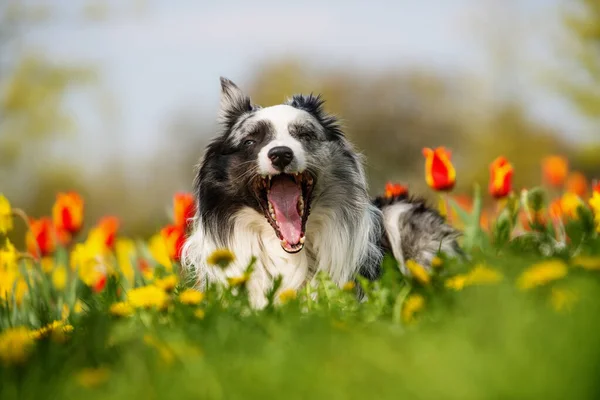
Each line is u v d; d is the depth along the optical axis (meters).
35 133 51.44
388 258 8.08
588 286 5.21
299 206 9.06
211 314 5.82
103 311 6.80
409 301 5.77
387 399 3.87
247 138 9.24
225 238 9.31
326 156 9.22
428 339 4.63
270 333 5.25
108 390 4.36
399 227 10.20
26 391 4.40
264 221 9.21
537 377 3.81
